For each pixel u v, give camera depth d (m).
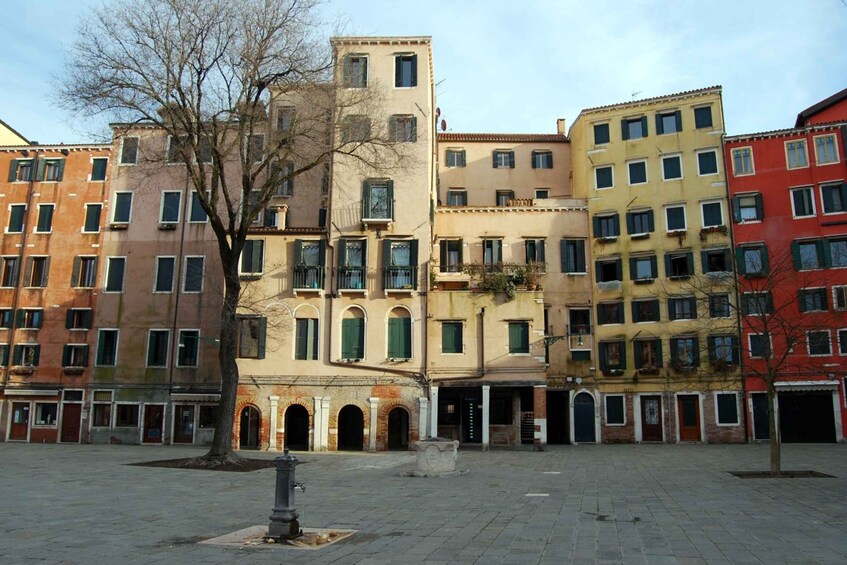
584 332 42.12
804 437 38.59
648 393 40.78
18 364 41.00
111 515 12.72
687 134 43.06
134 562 8.78
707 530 11.16
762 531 11.04
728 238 40.97
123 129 25.86
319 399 34.41
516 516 12.77
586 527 11.51
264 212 40.06
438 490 17.09
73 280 41.47
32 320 41.59
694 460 27.27
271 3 24.67
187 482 18.77
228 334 24.97
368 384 34.47
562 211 43.31
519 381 34.38
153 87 24.00
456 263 41.44
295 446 35.81
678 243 41.84
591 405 41.16
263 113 26.42
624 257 42.62
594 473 21.81
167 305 40.34
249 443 36.53
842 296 38.25
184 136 27.17
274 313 35.31
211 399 38.41
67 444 38.12
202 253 40.69
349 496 15.88
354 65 37.75
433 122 40.91
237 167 40.25
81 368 40.16
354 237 35.75
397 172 36.38
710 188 42.00
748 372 38.88
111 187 42.38
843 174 39.75
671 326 40.97
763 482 18.64
